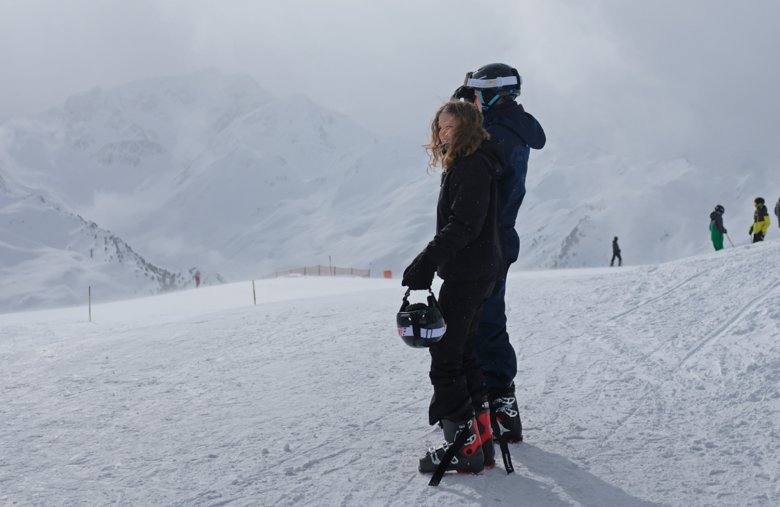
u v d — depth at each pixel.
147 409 4.65
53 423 4.35
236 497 2.98
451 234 2.92
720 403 4.00
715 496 2.82
